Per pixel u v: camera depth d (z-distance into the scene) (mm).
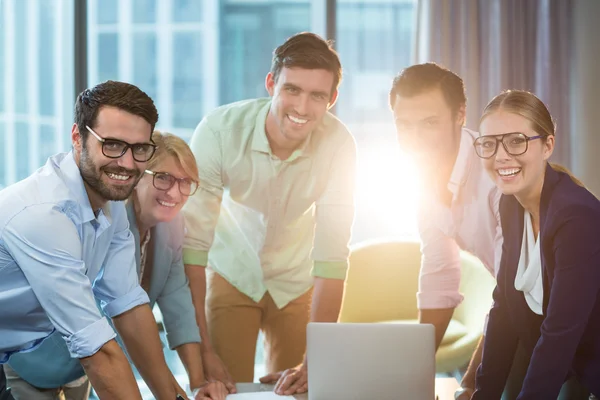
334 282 2887
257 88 6930
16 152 4906
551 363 2227
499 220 2727
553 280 2275
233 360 3211
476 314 3873
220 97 6910
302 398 2393
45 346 2525
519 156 2328
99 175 2033
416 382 2275
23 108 4875
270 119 2848
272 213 3027
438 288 2936
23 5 4828
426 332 2285
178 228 2695
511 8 4758
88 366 2049
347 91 4891
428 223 2902
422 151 2707
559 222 2256
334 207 2877
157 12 6684
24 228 1992
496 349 2467
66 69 4816
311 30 5195
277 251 3176
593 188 4812
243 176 2943
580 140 4816
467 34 4719
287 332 3242
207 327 3039
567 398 2764
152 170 2477
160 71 6750
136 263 2549
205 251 2906
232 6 6809
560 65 4801
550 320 2242
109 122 2000
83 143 2037
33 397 2623
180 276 2746
